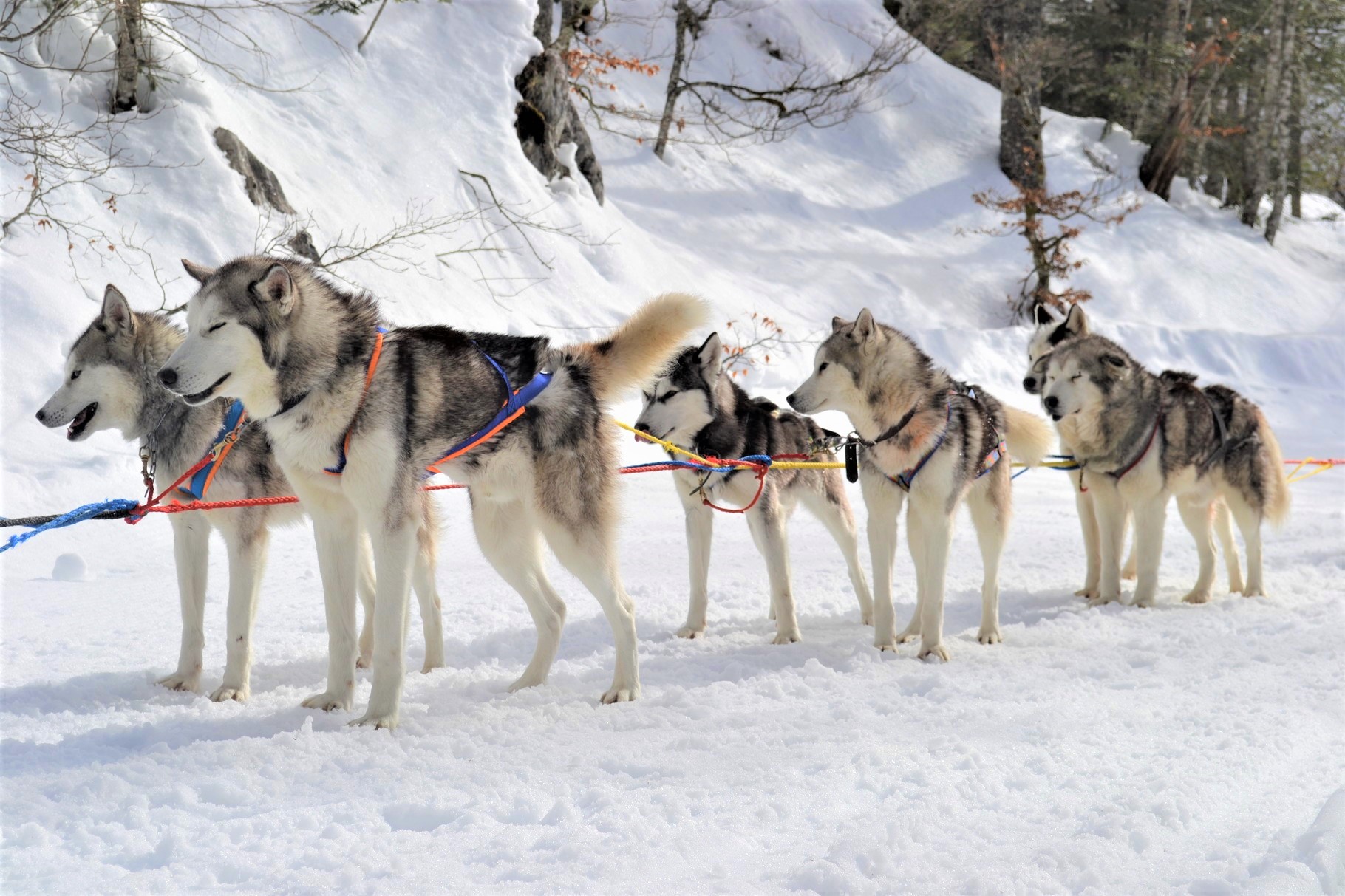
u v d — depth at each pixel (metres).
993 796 2.84
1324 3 27.48
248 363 3.51
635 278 14.41
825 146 21.44
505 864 2.45
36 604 5.48
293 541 7.45
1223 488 6.02
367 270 11.24
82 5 10.97
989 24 22.94
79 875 2.38
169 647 4.75
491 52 14.91
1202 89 25.86
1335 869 2.27
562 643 5.02
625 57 20.56
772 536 5.11
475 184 13.50
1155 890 2.27
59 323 8.45
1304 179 28.61
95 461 7.62
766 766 3.08
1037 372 6.46
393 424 3.67
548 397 4.04
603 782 2.98
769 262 17.44
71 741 3.38
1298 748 3.20
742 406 5.47
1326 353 18.25
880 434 4.71
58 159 9.36
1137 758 3.13
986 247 20.06
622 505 4.21
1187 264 21.66
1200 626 5.12
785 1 24.00
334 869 2.43
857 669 4.37
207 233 10.14
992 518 5.04
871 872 2.36
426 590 4.58
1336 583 6.28
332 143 12.66
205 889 2.33
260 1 12.49
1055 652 4.64
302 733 3.41
